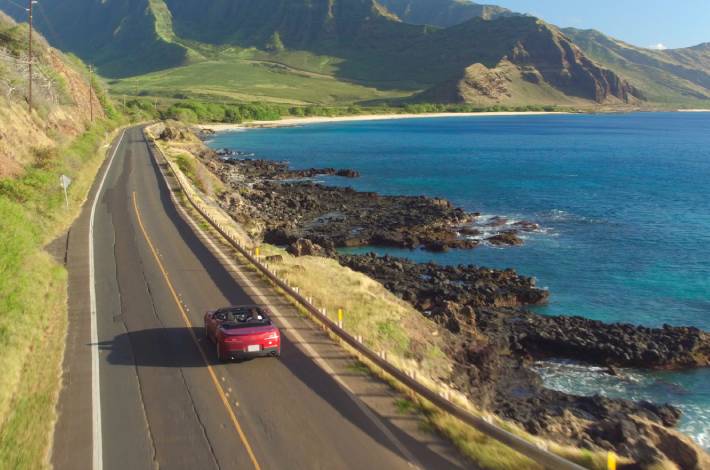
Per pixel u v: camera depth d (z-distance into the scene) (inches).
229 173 3966.5
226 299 954.7
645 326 1397.6
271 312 883.4
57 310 901.8
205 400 588.4
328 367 672.4
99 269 1152.2
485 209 2869.1
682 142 7342.5
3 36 3245.6
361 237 2182.6
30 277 979.9
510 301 1519.4
